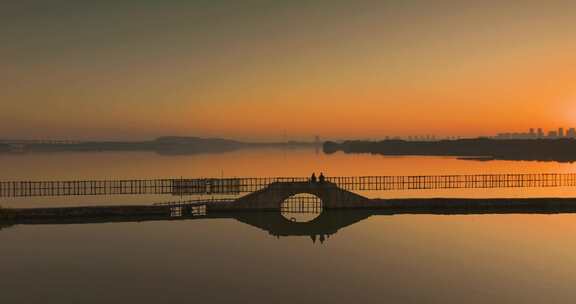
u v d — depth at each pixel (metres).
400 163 137.25
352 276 30.28
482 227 44.44
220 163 144.50
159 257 34.56
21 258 34.12
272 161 157.88
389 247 37.38
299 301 25.98
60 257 34.38
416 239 39.91
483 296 26.80
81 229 43.78
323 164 136.25
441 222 47.03
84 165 129.25
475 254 35.25
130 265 32.50
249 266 32.44
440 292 27.38
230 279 29.62
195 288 27.98
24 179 84.62
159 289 27.80
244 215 51.12
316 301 25.97
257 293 27.19
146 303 25.61
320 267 32.16
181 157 196.50
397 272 31.08
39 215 47.56
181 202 52.91
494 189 73.25
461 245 37.84
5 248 36.81
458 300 26.20
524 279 29.61
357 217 49.97
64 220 47.72
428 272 31.03
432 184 81.81
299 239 40.25
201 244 38.44
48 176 91.25
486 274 30.59
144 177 90.31
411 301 26.00
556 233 41.78
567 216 49.94
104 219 48.47
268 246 37.84
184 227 44.97
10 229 43.75
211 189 68.25
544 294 27.06
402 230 43.44
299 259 34.16
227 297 26.55
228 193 67.12
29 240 39.38
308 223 47.00
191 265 32.59
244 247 37.59
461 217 49.62
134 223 46.81
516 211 53.16
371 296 26.78
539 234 41.44
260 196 51.75
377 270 31.50
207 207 51.50
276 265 32.66
